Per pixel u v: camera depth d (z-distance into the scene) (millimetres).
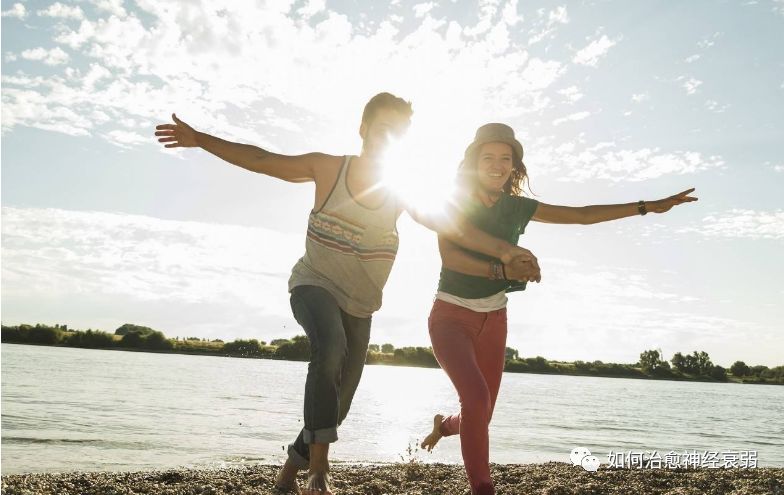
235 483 5223
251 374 46125
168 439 10516
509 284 3492
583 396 42438
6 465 7512
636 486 5430
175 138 3170
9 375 27156
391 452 10219
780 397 62938
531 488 5320
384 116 3146
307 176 3246
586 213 3703
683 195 3773
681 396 53719
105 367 40344
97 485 4906
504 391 44844
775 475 6391
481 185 3598
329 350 2932
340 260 3164
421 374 83500
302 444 3598
